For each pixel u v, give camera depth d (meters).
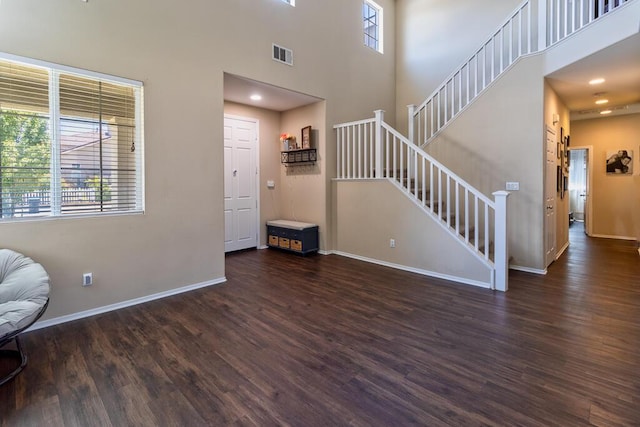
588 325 2.82
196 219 3.82
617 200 7.00
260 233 6.08
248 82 4.45
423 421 1.71
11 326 2.06
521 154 4.41
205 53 3.84
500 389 1.97
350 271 4.57
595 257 5.29
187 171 3.72
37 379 2.10
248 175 5.86
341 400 1.89
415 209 4.51
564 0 3.98
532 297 3.51
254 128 5.89
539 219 4.32
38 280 2.42
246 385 2.03
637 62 3.72
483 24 5.77
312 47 5.16
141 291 3.43
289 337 2.66
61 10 2.84
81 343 2.57
